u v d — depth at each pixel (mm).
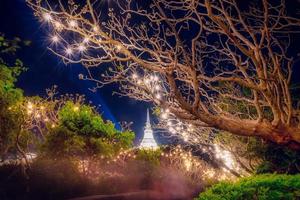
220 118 7113
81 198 15859
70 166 17984
